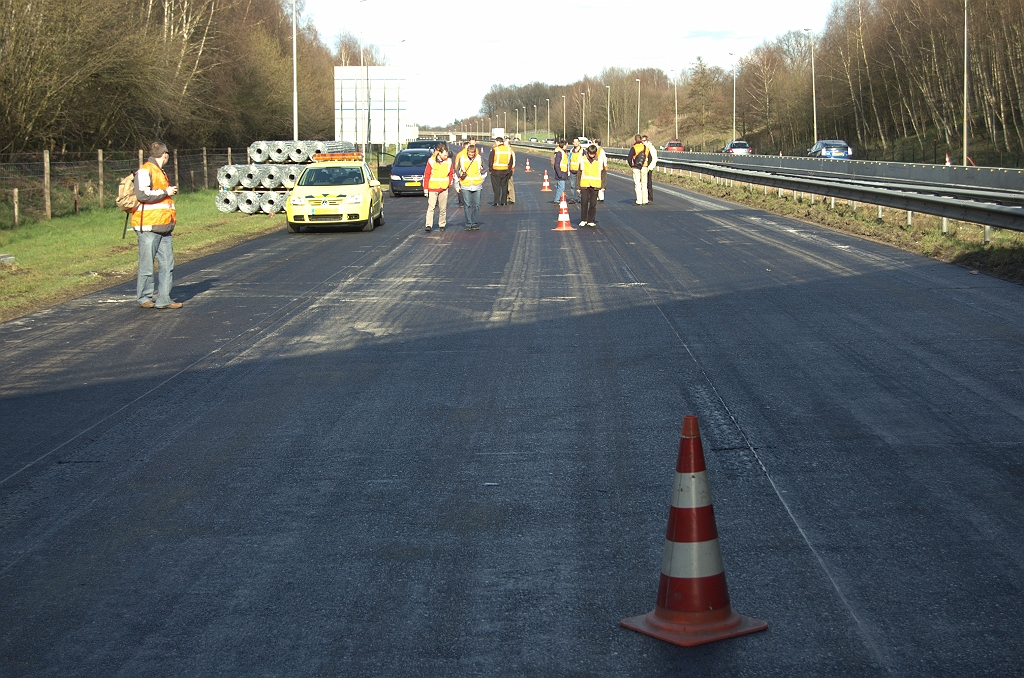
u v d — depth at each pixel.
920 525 5.27
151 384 8.72
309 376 8.88
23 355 10.05
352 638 4.18
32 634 4.29
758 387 8.15
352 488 6.02
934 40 70.56
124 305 13.00
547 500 5.74
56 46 29.69
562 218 22.08
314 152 30.25
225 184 29.64
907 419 7.19
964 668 3.84
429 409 7.73
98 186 30.88
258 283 14.61
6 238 21.50
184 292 13.91
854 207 25.14
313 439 7.02
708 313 11.48
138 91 34.75
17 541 5.32
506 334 10.55
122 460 6.64
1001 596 4.45
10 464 6.60
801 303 12.00
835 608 4.35
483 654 4.01
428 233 21.97
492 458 6.52
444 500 5.78
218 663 4.00
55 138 33.41
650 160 30.00
